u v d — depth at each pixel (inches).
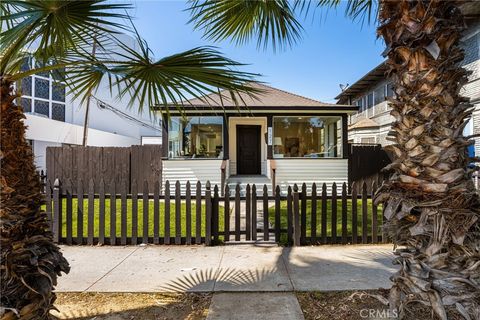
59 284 124.4
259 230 190.9
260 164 498.3
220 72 99.3
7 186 75.5
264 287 120.7
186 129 388.8
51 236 88.0
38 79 581.6
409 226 82.7
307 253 164.1
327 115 391.5
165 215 182.9
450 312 76.4
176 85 112.9
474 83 389.4
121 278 131.0
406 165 80.8
